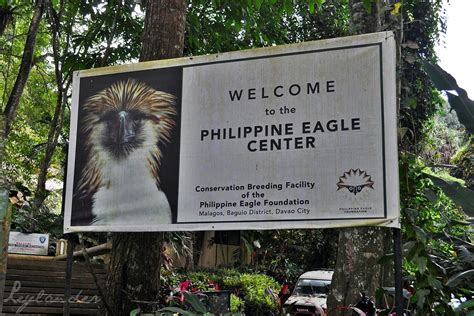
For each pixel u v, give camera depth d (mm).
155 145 4730
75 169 4969
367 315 4586
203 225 4441
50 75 13883
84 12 9609
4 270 3896
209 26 10180
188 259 12656
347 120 4160
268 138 4363
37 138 15211
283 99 4371
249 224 4301
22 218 8133
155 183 4664
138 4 9359
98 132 4938
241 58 4562
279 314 6570
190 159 4586
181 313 4098
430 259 4230
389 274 6234
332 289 6176
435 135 17812
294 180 4227
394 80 4094
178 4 5570
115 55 9648
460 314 4109
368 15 6746
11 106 8227
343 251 6199
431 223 5797
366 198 4008
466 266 4598
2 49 10945
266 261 17547
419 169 4762
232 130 4492
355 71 4199
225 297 6164
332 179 4125
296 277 16766
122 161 4809
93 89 5035
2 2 9164
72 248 4926
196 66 4711
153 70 4855
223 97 4570
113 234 5258
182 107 4691
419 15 15047
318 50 4328
